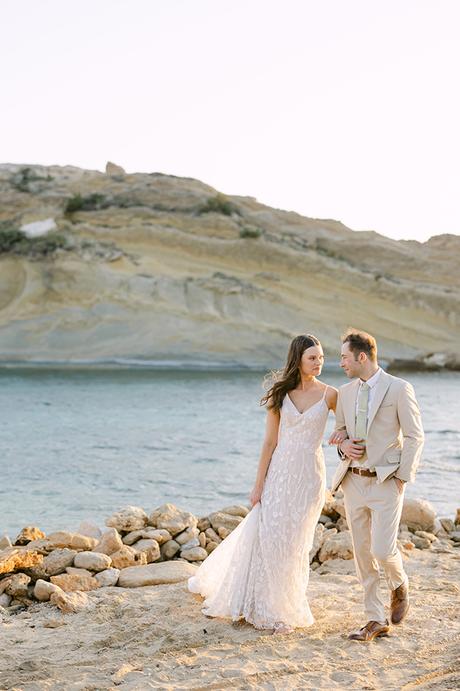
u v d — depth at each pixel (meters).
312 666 4.26
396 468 4.70
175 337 62.84
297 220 95.81
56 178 95.44
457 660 4.26
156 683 4.05
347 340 4.90
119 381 44.78
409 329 73.31
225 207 90.81
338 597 5.57
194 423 23.88
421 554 6.94
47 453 17.41
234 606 4.96
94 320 65.19
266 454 5.19
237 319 66.94
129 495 12.50
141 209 86.88
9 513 10.98
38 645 4.71
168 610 5.24
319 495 5.05
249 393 36.38
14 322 66.12
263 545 4.95
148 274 71.50
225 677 4.12
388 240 92.81
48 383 42.72
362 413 4.79
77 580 5.86
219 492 12.84
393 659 4.35
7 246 74.56
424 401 33.72
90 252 73.56
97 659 4.45
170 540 6.94
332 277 79.88
